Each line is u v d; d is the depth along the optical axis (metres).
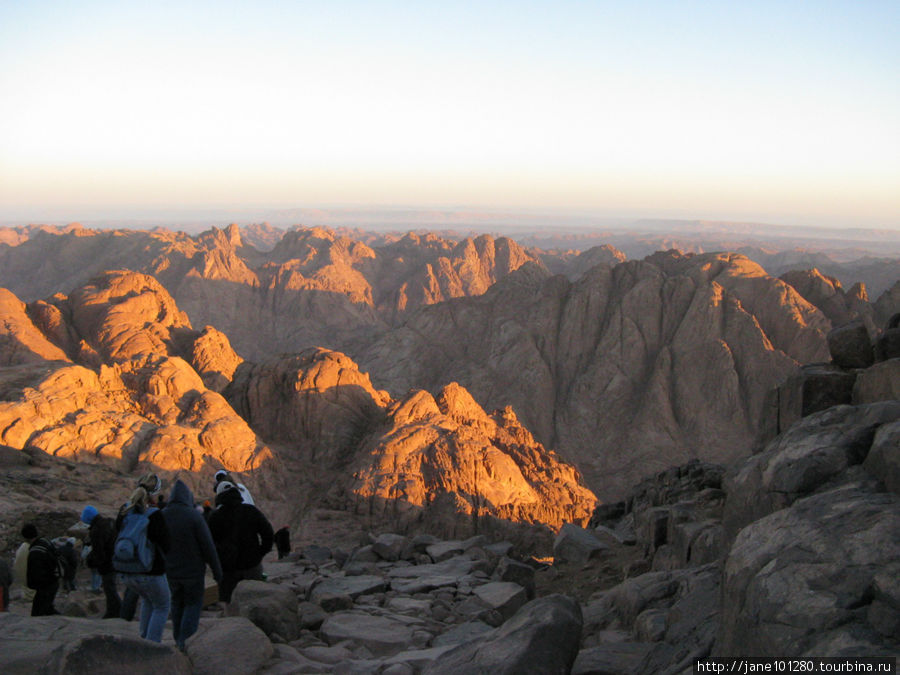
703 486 19.52
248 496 10.97
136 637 6.58
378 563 17.61
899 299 100.75
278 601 9.69
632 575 15.35
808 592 5.33
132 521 8.12
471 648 7.16
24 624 7.55
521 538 26.86
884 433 6.86
